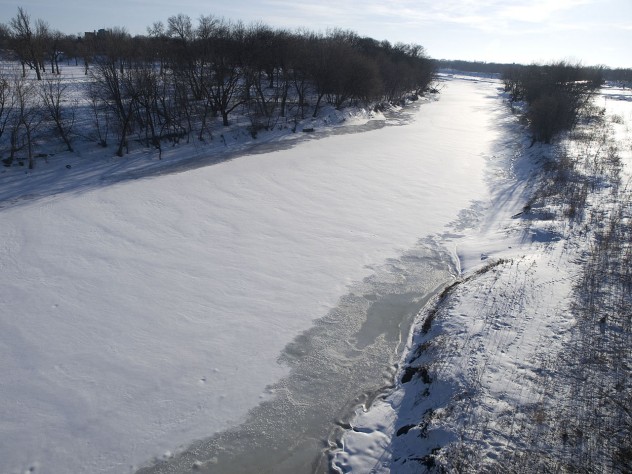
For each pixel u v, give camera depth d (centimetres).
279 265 1820
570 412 993
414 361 1317
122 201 2284
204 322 1465
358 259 1906
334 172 2908
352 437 1092
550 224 2008
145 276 1683
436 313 1498
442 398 1105
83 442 1052
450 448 945
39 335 1363
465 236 2134
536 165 3034
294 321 1505
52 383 1198
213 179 2664
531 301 1415
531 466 879
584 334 1237
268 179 2714
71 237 1922
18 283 1599
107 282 1633
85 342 1346
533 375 1109
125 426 1096
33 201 2300
